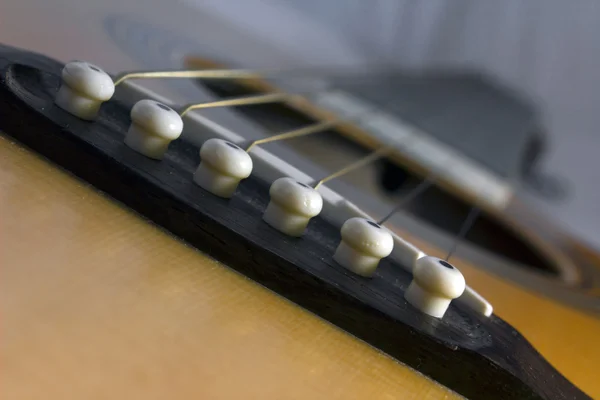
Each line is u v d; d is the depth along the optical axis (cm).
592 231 34
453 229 24
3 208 13
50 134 14
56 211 13
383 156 26
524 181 37
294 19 39
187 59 25
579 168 43
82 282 12
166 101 16
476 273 21
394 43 44
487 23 45
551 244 27
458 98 37
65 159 14
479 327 15
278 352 13
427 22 44
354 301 14
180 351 12
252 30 35
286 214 15
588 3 44
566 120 46
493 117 35
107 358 12
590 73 46
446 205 26
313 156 24
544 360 16
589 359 18
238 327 13
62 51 19
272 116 26
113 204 14
